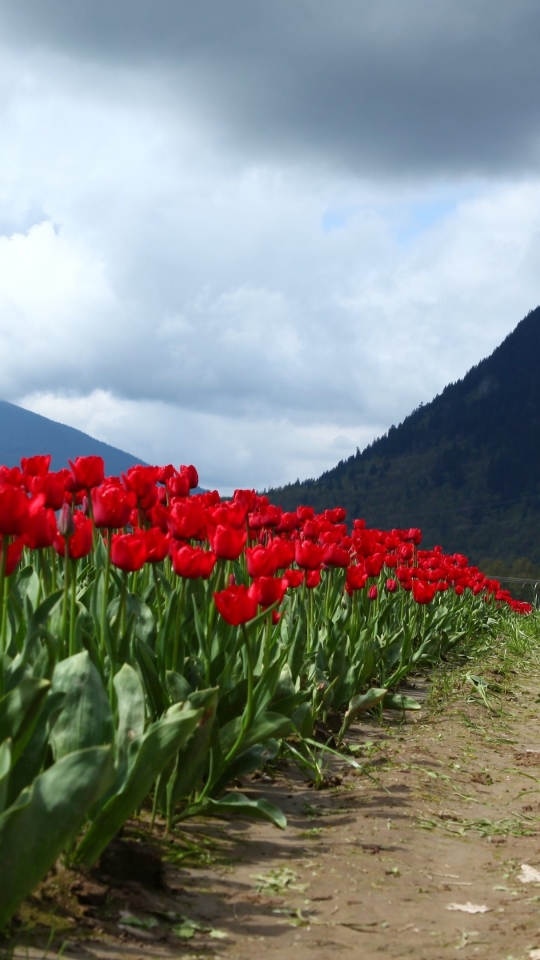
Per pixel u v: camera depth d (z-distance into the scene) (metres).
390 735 2.79
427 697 3.40
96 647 1.83
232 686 2.07
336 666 2.82
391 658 3.57
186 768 1.82
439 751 2.64
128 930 1.48
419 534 4.21
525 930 1.58
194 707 1.78
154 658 1.96
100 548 2.47
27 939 1.37
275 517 2.68
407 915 1.63
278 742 2.04
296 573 2.53
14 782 1.48
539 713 3.33
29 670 1.64
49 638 1.62
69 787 1.36
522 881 1.79
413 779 2.35
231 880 1.70
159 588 2.30
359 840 1.94
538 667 4.67
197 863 1.75
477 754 2.66
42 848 1.35
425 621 4.20
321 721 2.69
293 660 2.52
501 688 3.76
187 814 1.87
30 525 1.60
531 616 6.83
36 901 1.49
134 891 1.58
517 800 2.27
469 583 5.06
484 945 1.54
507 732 2.97
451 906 1.67
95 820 1.55
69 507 1.77
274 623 2.24
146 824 1.87
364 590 3.54
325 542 2.84
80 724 1.57
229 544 1.93
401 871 1.81
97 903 1.52
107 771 1.37
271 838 1.91
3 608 1.62
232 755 1.93
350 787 2.26
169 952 1.44
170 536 2.01
